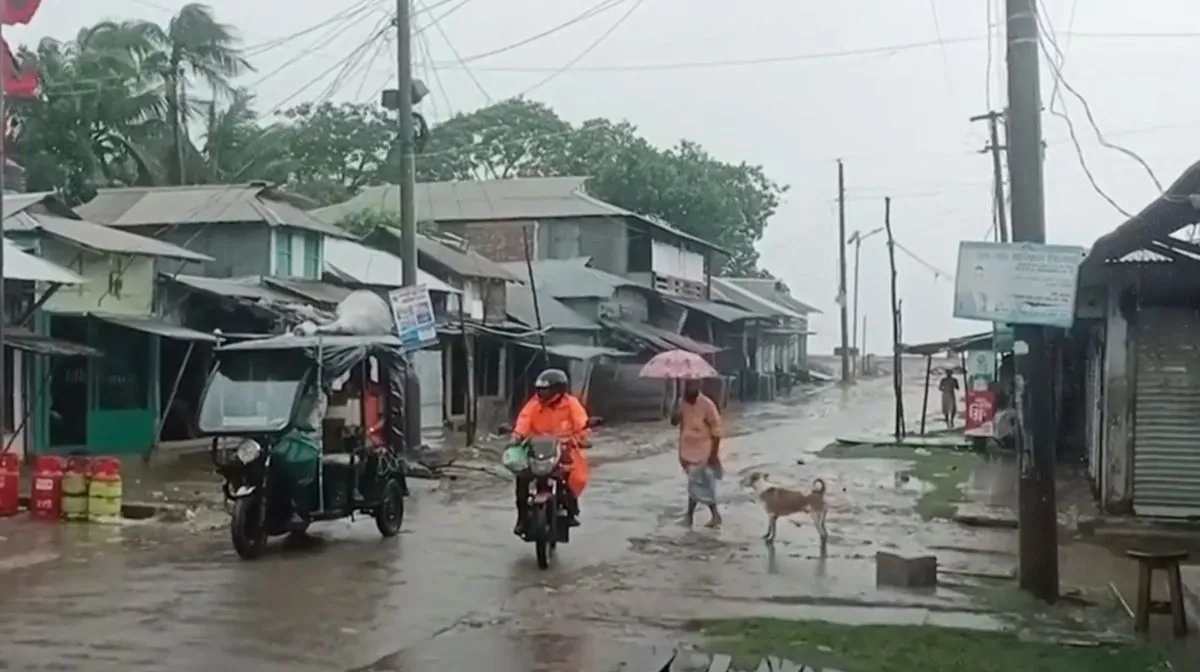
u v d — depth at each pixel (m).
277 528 12.52
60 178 36.25
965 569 11.98
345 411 14.34
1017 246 10.05
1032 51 10.16
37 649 8.32
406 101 22.28
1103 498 15.72
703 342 53.41
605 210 46.84
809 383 75.94
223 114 40.66
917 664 8.00
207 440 25.62
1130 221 13.76
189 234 29.28
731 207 60.91
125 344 23.83
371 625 9.17
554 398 12.51
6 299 20.72
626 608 9.90
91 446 23.02
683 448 15.23
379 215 42.53
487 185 50.00
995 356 31.42
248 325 25.59
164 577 11.09
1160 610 9.21
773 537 13.56
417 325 20.39
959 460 25.45
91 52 37.31
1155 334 15.27
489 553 12.70
